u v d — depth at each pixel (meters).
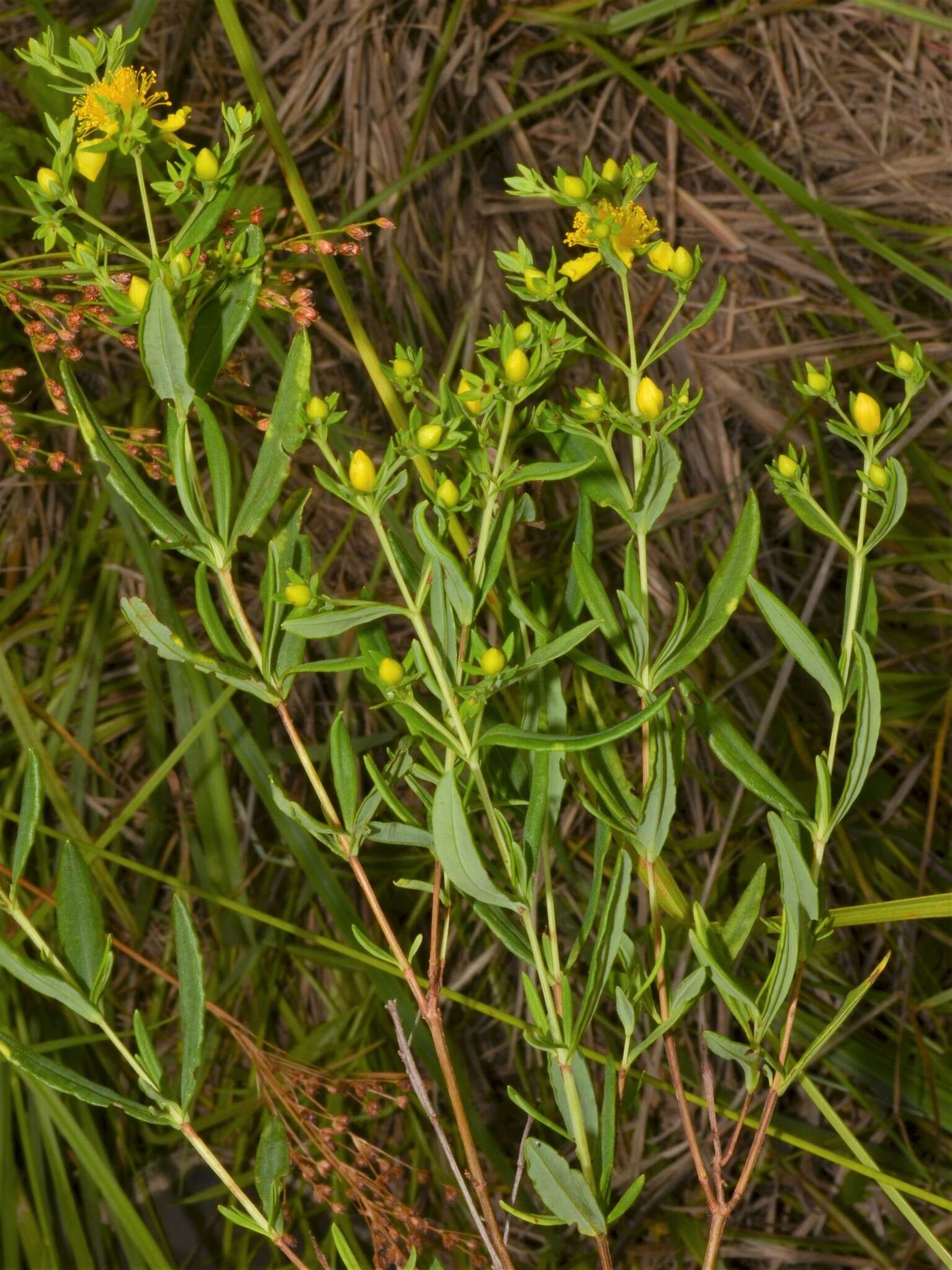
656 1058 0.82
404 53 0.95
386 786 0.48
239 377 0.51
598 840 0.51
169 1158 0.79
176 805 0.88
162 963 0.85
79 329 0.56
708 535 0.94
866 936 0.85
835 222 0.82
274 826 0.87
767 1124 0.50
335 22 0.94
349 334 0.93
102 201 0.78
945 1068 0.79
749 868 0.84
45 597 0.88
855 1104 0.82
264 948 0.81
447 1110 0.79
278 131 0.64
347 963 0.81
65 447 0.88
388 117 0.95
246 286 0.48
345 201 0.95
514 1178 0.76
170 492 0.88
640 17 0.92
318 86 0.96
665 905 0.55
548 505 0.92
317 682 0.90
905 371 0.49
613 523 0.92
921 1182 0.78
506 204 0.95
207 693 0.81
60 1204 0.72
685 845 0.84
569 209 0.96
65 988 0.48
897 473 0.49
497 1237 0.49
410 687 0.46
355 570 0.93
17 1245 0.73
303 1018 0.85
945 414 0.95
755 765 0.51
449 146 0.95
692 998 0.50
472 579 0.48
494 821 0.48
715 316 0.98
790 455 0.50
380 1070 0.81
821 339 0.98
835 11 1.00
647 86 0.86
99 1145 0.74
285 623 0.46
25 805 0.48
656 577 0.93
